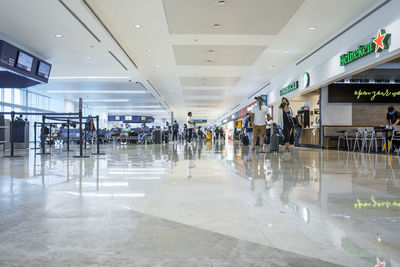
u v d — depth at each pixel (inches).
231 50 376.8
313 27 303.3
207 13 262.1
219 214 68.7
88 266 42.2
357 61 276.5
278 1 239.1
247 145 491.2
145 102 927.7
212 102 956.0
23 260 44.1
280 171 145.3
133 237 53.7
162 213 69.7
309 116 490.3
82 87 641.0
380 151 328.8
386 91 408.2
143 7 257.0
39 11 257.3
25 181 116.5
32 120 753.0
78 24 284.7
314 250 47.8
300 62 420.2
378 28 247.0
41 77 386.0
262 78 563.5
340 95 406.9
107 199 84.5
